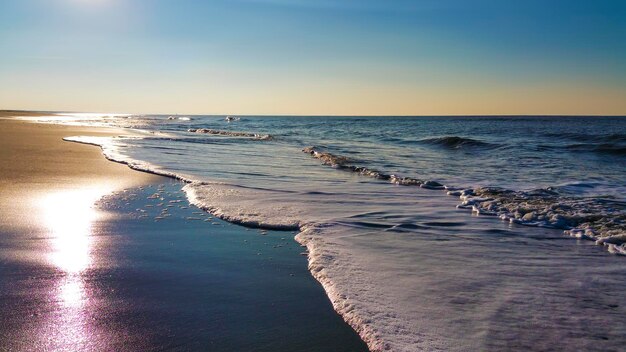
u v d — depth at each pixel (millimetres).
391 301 3619
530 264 4562
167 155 14273
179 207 6984
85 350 2852
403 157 16016
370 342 3004
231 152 16391
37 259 4484
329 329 3207
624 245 5121
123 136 23328
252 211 6742
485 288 3902
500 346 2939
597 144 19625
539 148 19281
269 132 36312
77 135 22922
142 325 3209
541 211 6871
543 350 2900
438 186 9320
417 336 3059
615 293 3814
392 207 7242
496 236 5633
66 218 6074
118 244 5078
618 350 2906
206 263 4539
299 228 5957
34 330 3086
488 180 10477
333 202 7562
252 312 3463
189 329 3176
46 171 9945
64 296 3652
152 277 4129
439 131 37688
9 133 22547
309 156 15750
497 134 31562
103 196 7566
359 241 5324
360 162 14062
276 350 2928
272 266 4488
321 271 4297
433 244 5246
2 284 3855
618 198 8094
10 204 6715
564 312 3443
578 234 5629
